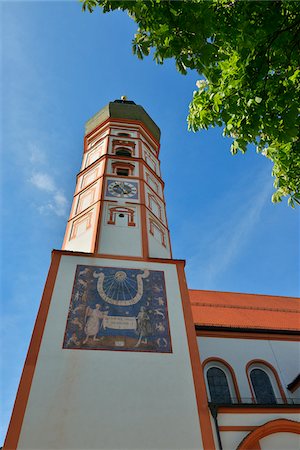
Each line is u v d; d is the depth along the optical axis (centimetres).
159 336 1294
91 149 2633
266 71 723
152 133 2945
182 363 1223
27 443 955
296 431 1132
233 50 739
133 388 1124
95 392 1094
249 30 706
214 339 1791
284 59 728
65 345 1199
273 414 1162
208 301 2309
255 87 728
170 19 678
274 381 1667
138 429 1029
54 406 1041
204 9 674
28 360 1136
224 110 751
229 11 736
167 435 1030
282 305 2431
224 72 734
